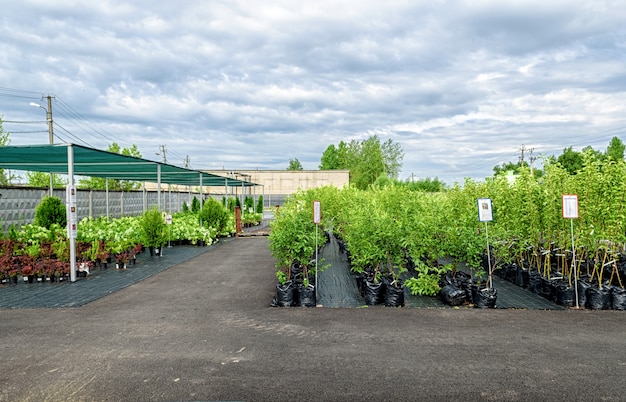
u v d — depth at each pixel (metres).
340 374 4.12
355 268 8.12
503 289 8.40
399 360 4.46
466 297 7.34
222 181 25.14
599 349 4.76
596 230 7.21
